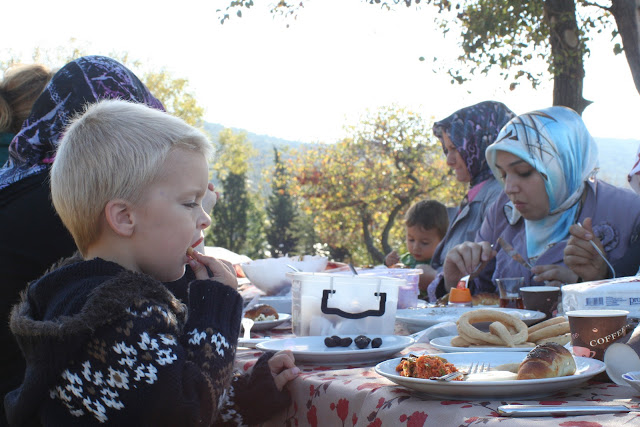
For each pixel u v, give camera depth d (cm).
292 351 149
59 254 174
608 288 159
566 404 102
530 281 302
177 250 130
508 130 306
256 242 6212
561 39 650
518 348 146
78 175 128
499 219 349
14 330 123
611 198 291
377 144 2094
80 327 112
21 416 124
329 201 2089
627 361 116
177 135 131
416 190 2027
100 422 115
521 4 702
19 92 238
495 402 105
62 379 115
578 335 130
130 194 126
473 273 290
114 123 130
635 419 88
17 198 174
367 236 2088
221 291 132
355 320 181
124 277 119
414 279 249
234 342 129
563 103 659
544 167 296
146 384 112
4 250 169
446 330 182
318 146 2211
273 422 146
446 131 457
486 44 749
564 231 300
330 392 127
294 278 191
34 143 189
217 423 145
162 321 118
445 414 100
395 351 155
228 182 6219
